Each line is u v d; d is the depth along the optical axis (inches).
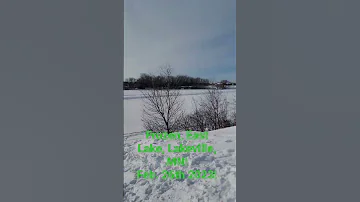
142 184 86.3
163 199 82.0
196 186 84.7
